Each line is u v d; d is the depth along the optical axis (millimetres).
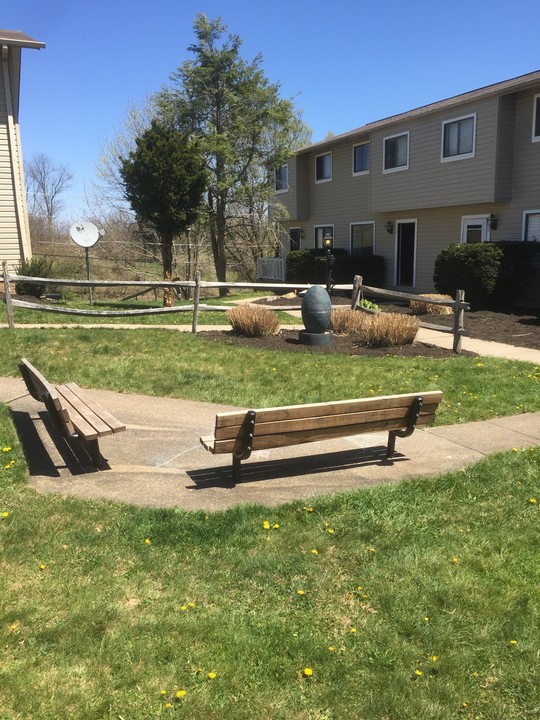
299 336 10320
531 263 15531
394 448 5340
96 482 4566
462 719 2441
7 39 14398
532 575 3445
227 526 3889
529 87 14805
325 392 7109
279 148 22953
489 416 6465
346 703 2486
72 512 4004
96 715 2361
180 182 16078
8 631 2803
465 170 16781
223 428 4293
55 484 4504
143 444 5438
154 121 17281
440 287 16156
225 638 2826
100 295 23453
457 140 16984
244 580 3322
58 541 3625
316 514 4109
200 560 3496
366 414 4797
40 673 2553
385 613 3082
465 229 17828
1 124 15266
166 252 17031
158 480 4652
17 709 2359
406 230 20797
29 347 8953
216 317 13680
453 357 9359
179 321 12820
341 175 23344
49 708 2379
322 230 24984
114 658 2660
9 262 15914
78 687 2490
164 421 6086
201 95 21703
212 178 22078
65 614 2947
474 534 3906
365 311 12188
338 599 3195
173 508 4109
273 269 26578
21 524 3797
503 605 3156
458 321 9695
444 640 2883
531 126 15367
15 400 6559
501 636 2932
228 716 2391
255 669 2656
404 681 2611
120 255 26812
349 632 2936
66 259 24453
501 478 4762
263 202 24297
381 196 20156
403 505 4281
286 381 7590
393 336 10117
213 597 3150
